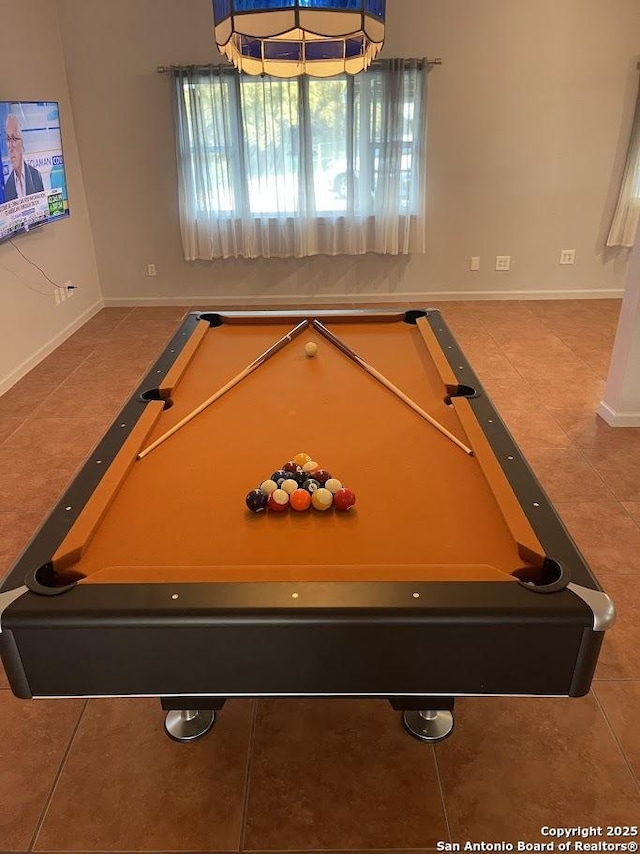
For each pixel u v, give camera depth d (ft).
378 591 4.08
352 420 6.59
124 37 16.40
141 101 17.02
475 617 3.91
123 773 5.73
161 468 5.74
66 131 16.81
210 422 6.59
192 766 5.77
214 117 16.56
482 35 16.42
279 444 6.14
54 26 16.07
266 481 5.17
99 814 5.40
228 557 4.59
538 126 17.35
